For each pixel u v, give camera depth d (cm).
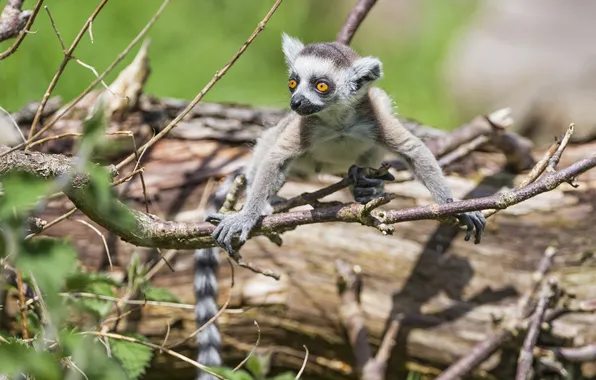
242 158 1081
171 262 1001
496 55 1775
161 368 1001
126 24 1692
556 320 966
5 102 1388
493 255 1009
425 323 993
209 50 1762
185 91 1672
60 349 600
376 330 1003
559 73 1664
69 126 1031
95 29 1608
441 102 1869
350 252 1020
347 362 1017
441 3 2072
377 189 821
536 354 930
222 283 1012
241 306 1002
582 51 1683
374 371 948
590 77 1634
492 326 976
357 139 916
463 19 2033
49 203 994
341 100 896
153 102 1116
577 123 1608
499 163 1096
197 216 1036
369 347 970
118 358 748
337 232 1027
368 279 1016
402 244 1023
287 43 1019
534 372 948
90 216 636
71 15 1592
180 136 1097
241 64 1780
